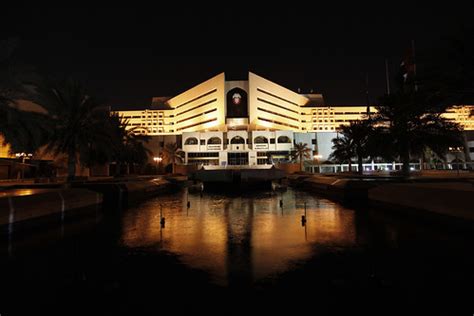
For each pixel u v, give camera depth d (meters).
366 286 6.02
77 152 23.69
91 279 6.58
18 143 15.07
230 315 4.89
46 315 4.98
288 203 20.89
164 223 12.84
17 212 11.59
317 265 7.34
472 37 15.21
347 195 23.25
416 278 6.43
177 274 6.81
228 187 39.28
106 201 22.31
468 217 10.31
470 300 5.37
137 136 41.75
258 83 91.12
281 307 5.15
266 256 8.15
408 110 24.12
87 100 23.31
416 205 13.66
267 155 89.62
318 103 123.00
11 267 7.46
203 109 97.50
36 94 20.94
